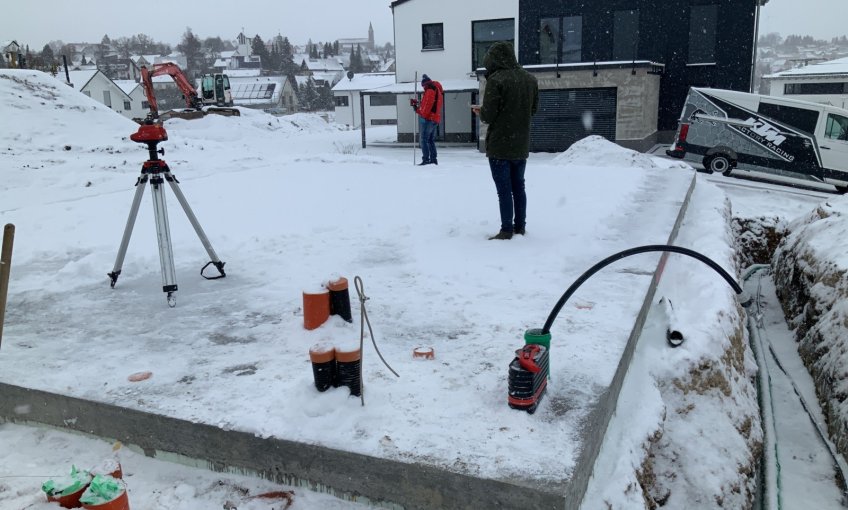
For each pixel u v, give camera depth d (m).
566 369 3.16
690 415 3.76
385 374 3.17
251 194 8.45
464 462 2.41
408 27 27.05
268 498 2.63
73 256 5.92
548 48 25.11
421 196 7.93
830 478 4.22
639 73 21.44
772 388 5.39
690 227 7.22
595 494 2.62
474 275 4.84
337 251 5.73
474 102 27.42
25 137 14.78
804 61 65.00
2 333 3.56
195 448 2.83
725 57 23.23
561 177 9.32
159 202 4.43
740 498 3.55
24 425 3.24
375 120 56.50
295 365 3.33
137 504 2.60
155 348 3.63
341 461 2.55
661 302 4.60
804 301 6.46
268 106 82.00
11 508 2.50
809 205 13.59
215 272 5.22
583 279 3.06
